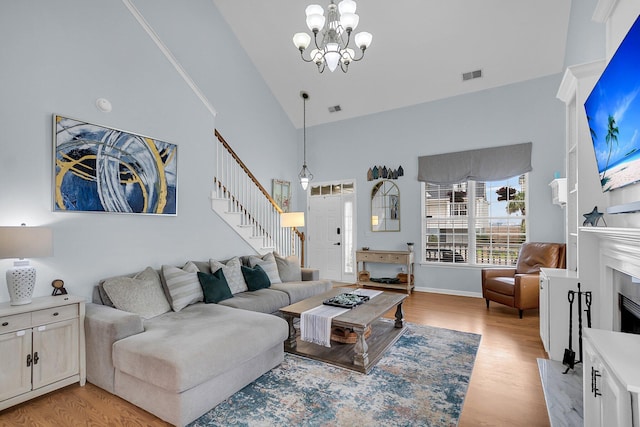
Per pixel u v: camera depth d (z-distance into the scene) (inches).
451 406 87.3
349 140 261.7
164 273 129.6
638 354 57.1
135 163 133.4
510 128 201.3
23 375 88.1
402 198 238.5
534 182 194.5
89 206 118.4
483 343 131.9
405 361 115.3
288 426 79.1
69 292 113.1
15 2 103.3
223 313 117.1
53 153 110.1
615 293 101.3
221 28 212.4
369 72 220.5
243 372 97.0
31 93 106.0
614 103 76.4
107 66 125.8
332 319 110.7
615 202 97.3
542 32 172.6
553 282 115.2
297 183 285.1
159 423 81.0
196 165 160.2
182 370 77.3
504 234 206.8
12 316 86.7
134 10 135.7
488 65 195.2
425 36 189.0
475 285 213.3
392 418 82.0
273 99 260.2
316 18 109.4
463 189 219.9
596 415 62.1
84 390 96.7
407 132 236.7
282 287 165.6
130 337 93.4
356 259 241.3
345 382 100.6
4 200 100.1
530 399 90.9
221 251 172.7
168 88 148.1
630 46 64.6
